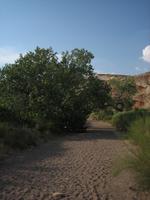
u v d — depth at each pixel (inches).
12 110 1059.3
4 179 418.9
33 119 1083.9
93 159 585.9
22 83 1162.0
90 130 1454.2
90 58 1401.3
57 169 492.4
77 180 424.2
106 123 2214.6
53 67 1209.4
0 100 1088.8
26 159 572.7
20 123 1021.2
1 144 642.2
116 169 410.0
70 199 342.0
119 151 689.6
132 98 2920.8
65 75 1249.4
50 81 1186.0
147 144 374.9
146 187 356.5
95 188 387.2
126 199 346.6
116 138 1006.4
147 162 356.8
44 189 377.7
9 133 733.3
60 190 374.9
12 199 335.6
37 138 848.3
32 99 1153.4
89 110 1439.5
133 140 569.0
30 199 337.4
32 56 1202.6
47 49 1220.5
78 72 1384.1
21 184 397.1
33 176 441.7
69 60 1365.7
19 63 1186.6
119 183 408.8
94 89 1440.7
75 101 1291.8
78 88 1349.7
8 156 591.2
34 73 1171.9
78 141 910.4
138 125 651.5
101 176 447.2
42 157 600.4
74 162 553.6
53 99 1192.2
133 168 373.4
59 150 705.0
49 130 1080.2
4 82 1160.2
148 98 2856.8
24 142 728.3
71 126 1304.1
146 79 2945.4
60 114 1207.6
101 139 973.8
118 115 1690.5
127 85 2901.1
